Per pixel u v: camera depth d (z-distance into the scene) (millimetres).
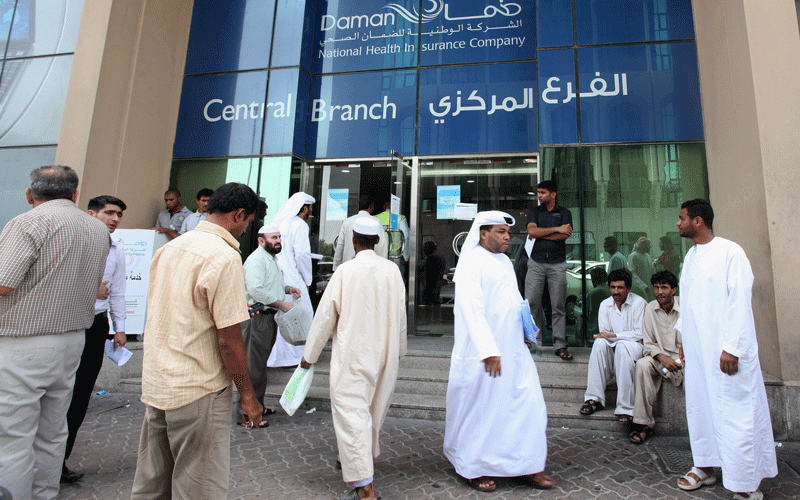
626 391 3762
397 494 2812
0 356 2270
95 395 4742
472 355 3031
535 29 6336
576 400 4207
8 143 6375
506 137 6219
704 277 2951
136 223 6383
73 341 2512
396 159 6094
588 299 5406
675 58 5637
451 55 6539
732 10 4531
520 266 5988
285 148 6539
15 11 6664
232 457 3311
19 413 2297
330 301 2883
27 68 6523
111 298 3375
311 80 6930
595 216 5520
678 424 3693
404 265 6289
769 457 2762
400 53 6707
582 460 3287
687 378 3035
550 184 5004
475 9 6539
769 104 4055
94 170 5809
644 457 3332
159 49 6750
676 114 5539
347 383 2793
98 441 3572
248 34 6945
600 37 5801
